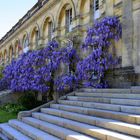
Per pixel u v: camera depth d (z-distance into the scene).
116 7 13.14
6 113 15.76
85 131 6.62
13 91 19.00
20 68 18.34
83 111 8.26
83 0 16.59
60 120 8.08
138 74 11.24
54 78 16.17
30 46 26.23
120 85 12.17
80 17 16.69
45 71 16.06
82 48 14.86
